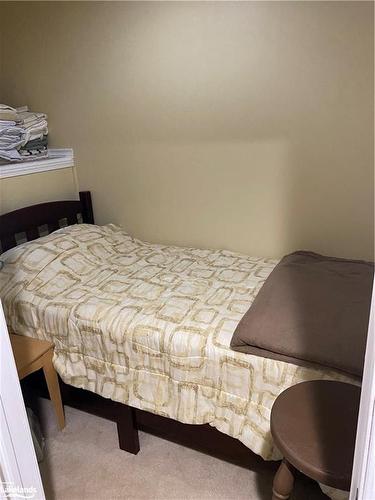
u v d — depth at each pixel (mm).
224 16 2104
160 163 2506
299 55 2018
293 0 1953
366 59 1904
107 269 2227
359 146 2031
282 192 2258
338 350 1358
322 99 2033
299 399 1233
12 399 783
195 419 1561
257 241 2404
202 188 2445
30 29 2533
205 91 2264
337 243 2221
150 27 2268
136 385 1671
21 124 2369
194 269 2223
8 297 1955
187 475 1663
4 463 774
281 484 1200
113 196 2713
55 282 2008
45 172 2512
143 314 1721
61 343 1834
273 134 2182
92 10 2357
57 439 1879
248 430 1456
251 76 2141
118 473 1689
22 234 2418
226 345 1506
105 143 2609
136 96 2434
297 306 1585
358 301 1602
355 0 1849
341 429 1119
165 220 2619
